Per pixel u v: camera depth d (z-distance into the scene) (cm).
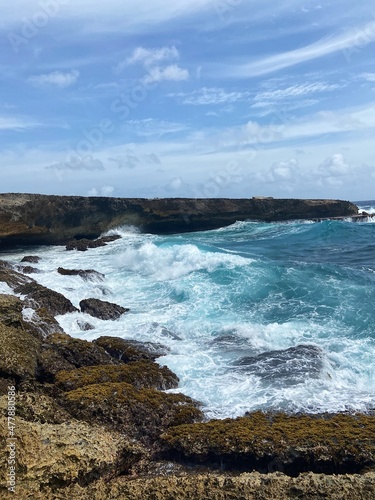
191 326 1233
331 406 742
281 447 609
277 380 859
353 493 466
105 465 539
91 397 738
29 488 469
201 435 646
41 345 976
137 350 1017
